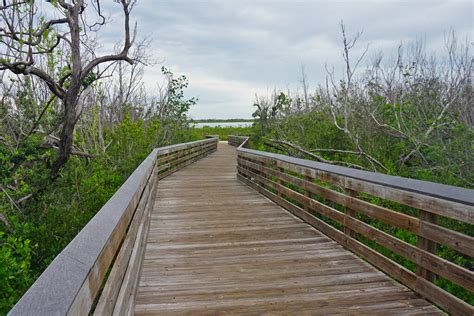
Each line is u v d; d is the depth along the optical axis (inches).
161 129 587.5
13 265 160.6
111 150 410.9
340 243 172.4
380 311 109.8
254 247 170.9
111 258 73.5
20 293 165.3
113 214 84.9
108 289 75.5
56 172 303.1
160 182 374.3
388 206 223.8
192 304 116.0
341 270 142.1
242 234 191.8
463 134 257.1
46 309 38.8
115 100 533.6
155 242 179.8
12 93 332.8
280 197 260.7
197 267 146.9
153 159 264.1
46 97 371.9
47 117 345.4
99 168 332.8
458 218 97.9
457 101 329.4
